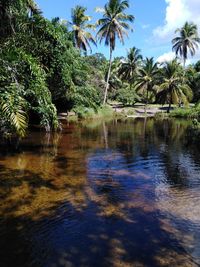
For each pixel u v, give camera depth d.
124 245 5.35
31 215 6.50
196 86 46.59
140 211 6.79
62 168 10.37
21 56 7.56
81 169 10.31
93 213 6.66
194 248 5.29
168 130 22.03
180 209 6.92
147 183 8.88
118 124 26.25
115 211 6.78
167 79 38.78
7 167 10.36
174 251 5.19
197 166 11.01
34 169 10.16
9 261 4.89
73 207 6.97
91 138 17.52
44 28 9.14
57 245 5.34
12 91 6.78
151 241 5.49
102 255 5.05
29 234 5.71
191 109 36.22
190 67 51.03
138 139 17.47
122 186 8.55
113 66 50.84
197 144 15.80
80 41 33.59
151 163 11.40
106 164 11.10
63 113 30.84
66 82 14.62
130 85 52.59
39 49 9.34
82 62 23.56
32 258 4.96
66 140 16.56
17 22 9.13
